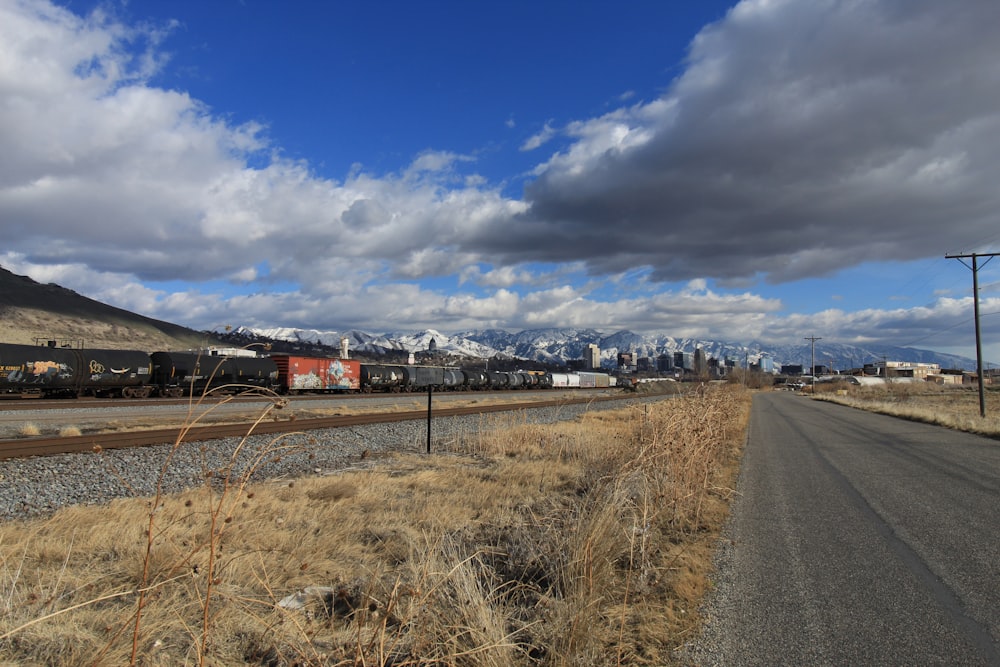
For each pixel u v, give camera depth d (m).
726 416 16.22
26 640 3.90
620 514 6.32
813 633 4.50
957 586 5.62
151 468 13.00
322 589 4.98
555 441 16.47
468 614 3.87
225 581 5.00
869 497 10.16
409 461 14.38
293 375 48.81
